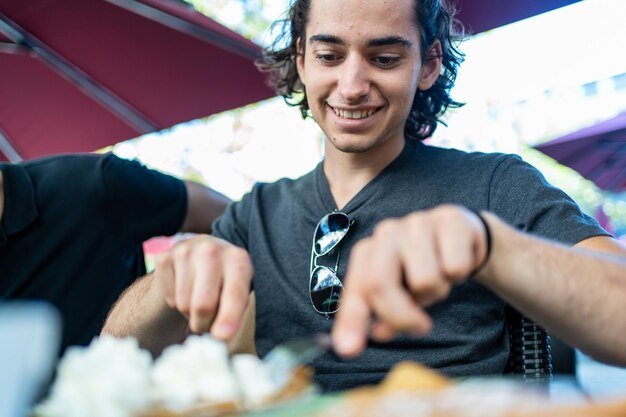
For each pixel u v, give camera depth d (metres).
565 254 0.83
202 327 0.77
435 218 0.63
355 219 1.35
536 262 0.79
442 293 0.60
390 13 1.29
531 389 0.47
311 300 1.33
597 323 0.82
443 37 1.55
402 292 0.57
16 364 0.42
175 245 0.99
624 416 0.40
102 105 3.10
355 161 1.40
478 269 0.73
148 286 1.07
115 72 2.99
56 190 1.60
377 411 0.43
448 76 1.65
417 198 1.35
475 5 2.27
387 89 1.30
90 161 1.67
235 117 7.48
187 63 2.86
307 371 0.54
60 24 2.88
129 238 1.66
